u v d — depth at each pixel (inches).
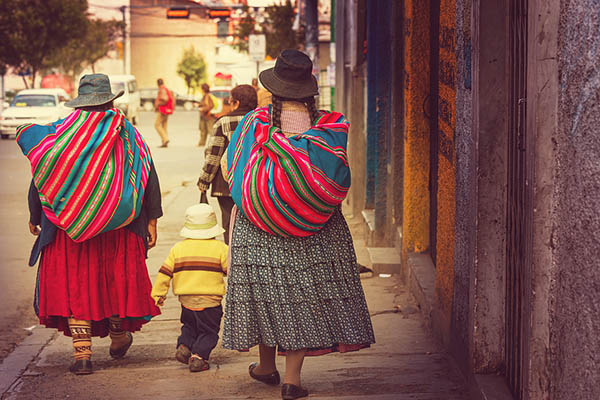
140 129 1336.1
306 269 167.8
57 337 239.6
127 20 3243.1
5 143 1045.2
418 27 267.1
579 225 108.7
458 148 188.2
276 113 172.1
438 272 220.1
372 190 388.5
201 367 199.2
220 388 186.7
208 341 200.1
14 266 343.3
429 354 209.2
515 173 155.9
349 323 169.5
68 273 194.4
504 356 167.5
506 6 161.3
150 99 2374.5
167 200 532.1
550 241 122.2
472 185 169.3
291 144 164.9
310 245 168.7
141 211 200.2
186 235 199.6
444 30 212.8
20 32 1956.2
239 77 2780.5
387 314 252.1
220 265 200.2
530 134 128.4
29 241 399.5
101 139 191.2
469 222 173.2
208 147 278.2
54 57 2337.6
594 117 103.0
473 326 168.9
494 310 167.6
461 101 184.4
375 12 354.3
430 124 272.2
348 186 169.3
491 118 163.2
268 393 182.1
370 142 385.7
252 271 168.4
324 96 970.1
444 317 209.2
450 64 205.3
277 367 204.4
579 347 108.5
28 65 2031.3
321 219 166.6
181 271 199.0
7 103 1563.7
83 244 194.4
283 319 166.4
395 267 305.0
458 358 190.4
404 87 288.2
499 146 163.8
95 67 3287.4
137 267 199.2
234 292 169.6
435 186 263.3
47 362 212.1
